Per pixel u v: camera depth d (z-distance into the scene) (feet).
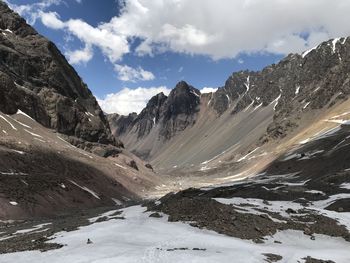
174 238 119.14
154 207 175.32
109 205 401.49
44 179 346.13
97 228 138.31
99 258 94.73
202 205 154.81
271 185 354.74
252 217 150.82
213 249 108.27
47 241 125.08
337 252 124.06
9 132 465.88
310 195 276.82
